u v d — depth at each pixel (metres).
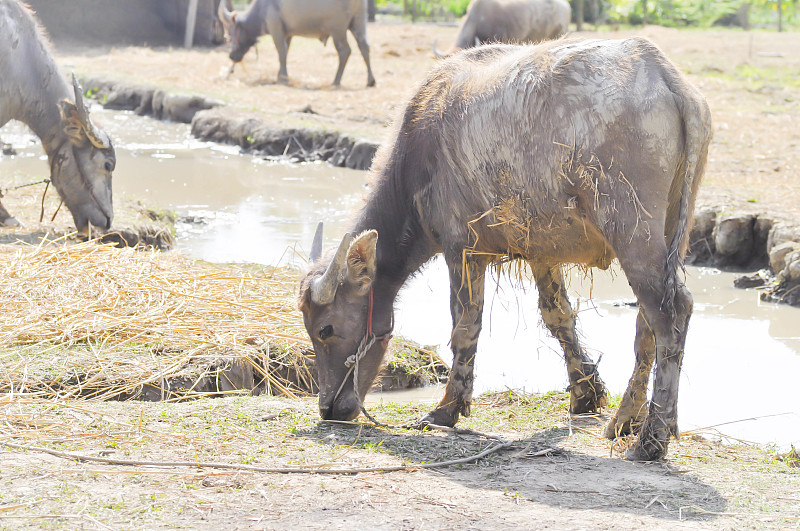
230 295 7.55
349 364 5.15
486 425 5.43
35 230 9.39
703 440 5.26
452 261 5.15
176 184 13.48
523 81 4.75
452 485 4.15
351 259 4.94
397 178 5.27
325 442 4.77
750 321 8.18
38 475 4.07
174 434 4.76
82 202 9.12
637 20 37.19
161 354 6.41
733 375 6.86
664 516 3.82
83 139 8.93
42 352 6.21
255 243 10.34
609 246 4.58
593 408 5.72
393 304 5.38
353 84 21.48
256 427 5.00
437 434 5.08
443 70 5.30
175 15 30.20
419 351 7.12
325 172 14.52
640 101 4.40
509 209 4.85
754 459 4.86
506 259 5.34
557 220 4.74
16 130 17.64
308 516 3.72
